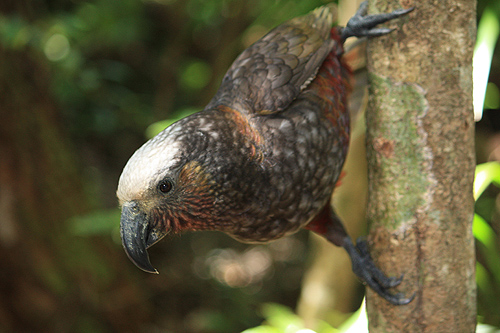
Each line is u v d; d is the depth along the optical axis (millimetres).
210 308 7262
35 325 5484
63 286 5562
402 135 2180
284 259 8812
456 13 2076
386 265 2293
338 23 4344
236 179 2402
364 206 4566
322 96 2750
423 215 2174
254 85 2699
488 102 5121
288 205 2598
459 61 2104
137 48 8352
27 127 5359
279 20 4539
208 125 2367
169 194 2328
